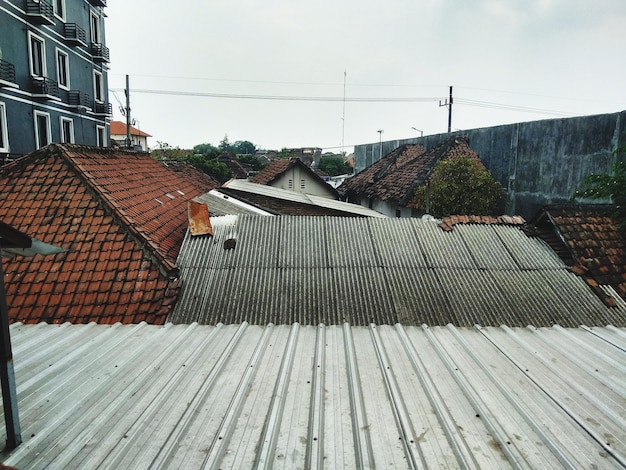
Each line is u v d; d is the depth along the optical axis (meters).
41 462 2.47
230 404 3.10
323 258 6.39
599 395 3.30
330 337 4.48
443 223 7.43
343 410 3.08
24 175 7.59
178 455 2.56
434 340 4.36
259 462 2.47
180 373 3.53
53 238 6.40
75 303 5.43
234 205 9.98
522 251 6.76
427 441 2.71
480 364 3.79
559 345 4.25
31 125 17.88
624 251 6.69
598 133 9.90
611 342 4.33
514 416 2.99
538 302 5.63
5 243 2.64
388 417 2.97
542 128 11.74
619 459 2.54
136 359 3.81
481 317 5.32
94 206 6.93
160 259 5.89
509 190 13.24
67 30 20.80
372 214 12.37
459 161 12.93
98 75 25.11
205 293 5.58
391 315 5.33
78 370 3.56
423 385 3.42
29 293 5.58
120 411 2.98
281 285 5.80
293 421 2.92
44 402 3.07
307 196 15.12
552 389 3.37
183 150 44.69
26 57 17.53
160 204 8.73
